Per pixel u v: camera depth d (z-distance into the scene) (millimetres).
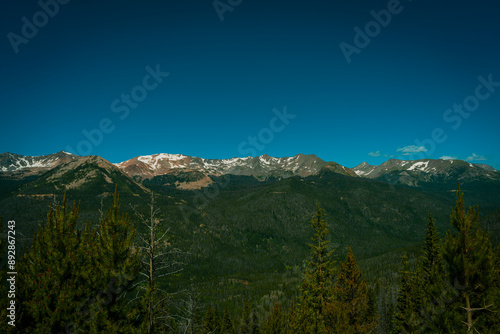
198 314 18984
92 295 13789
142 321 14719
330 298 26531
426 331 17922
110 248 14258
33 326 12719
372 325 25516
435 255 33594
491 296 14953
